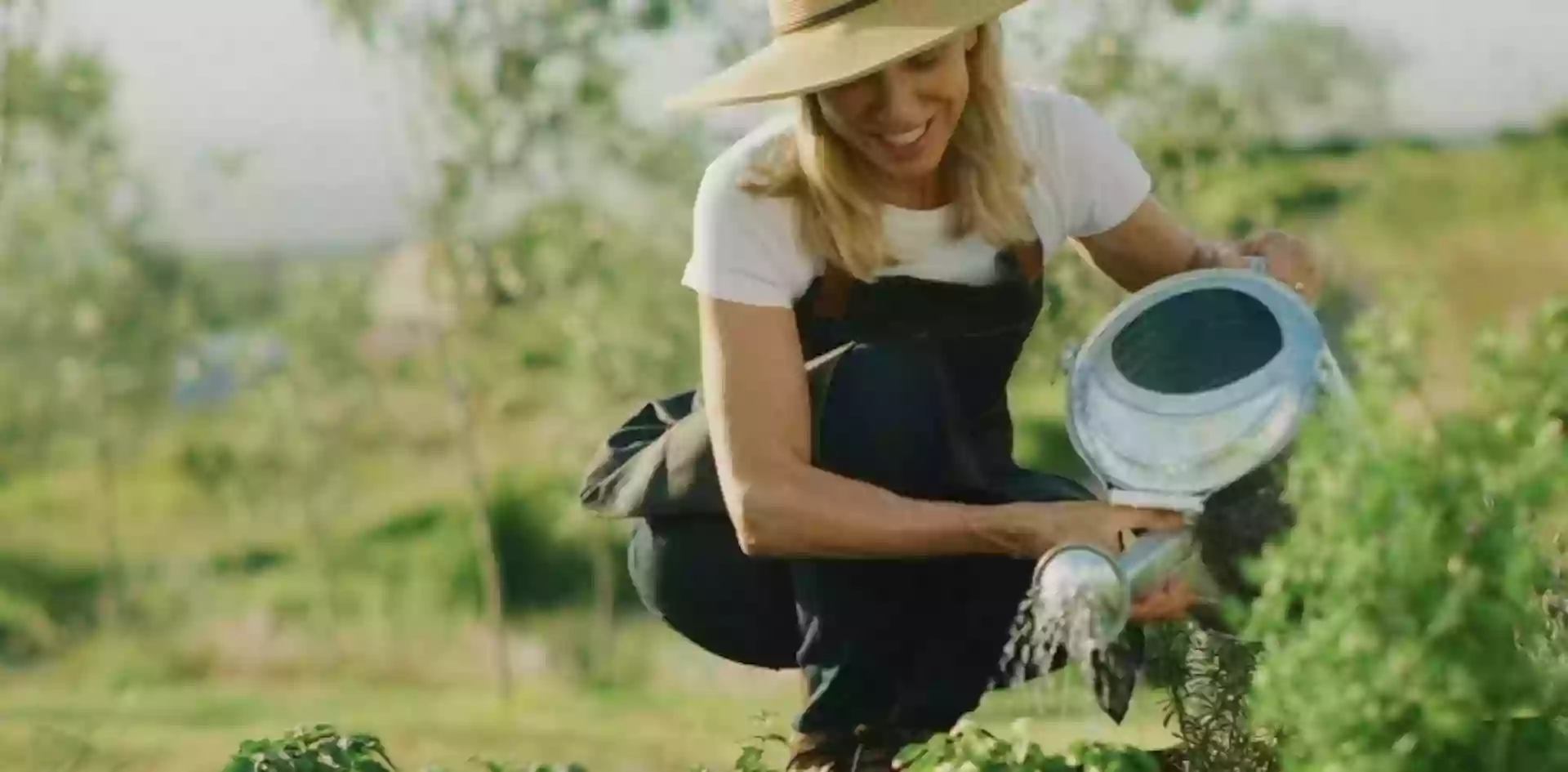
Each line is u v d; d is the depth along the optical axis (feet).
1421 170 47.85
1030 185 9.98
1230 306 9.04
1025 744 8.50
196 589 42.75
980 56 9.50
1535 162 49.60
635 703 30.89
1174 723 13.24
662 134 30.14
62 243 38.37
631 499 10.30
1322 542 7.00
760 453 9.39
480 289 32.96
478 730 27.27
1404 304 7.82
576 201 31.30
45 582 42.50
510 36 29.71
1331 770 6.94
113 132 35.40
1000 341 10.01
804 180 9.60
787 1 9.33
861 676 10.00
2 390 42.65
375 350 46.16
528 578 41.86
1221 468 8.55
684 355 32.81
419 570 42.57
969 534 9.07
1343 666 6.89
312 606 40.96
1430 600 6.79
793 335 9.61
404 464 45.70
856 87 9.09
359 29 30.37
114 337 42.14
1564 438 7.32
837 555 9.30
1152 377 9.02
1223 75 24.36
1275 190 27.89
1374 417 7.21
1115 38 23.68
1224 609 7.70
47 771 22.65
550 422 40.24
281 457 45.98
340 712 30.78
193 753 25.91
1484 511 6.85
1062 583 7.94
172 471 46.16
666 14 28.19
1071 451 36.06
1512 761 6.86
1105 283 21.47
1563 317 8.50
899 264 9.72
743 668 35.76
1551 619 7.71
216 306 45.88
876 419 9.73
